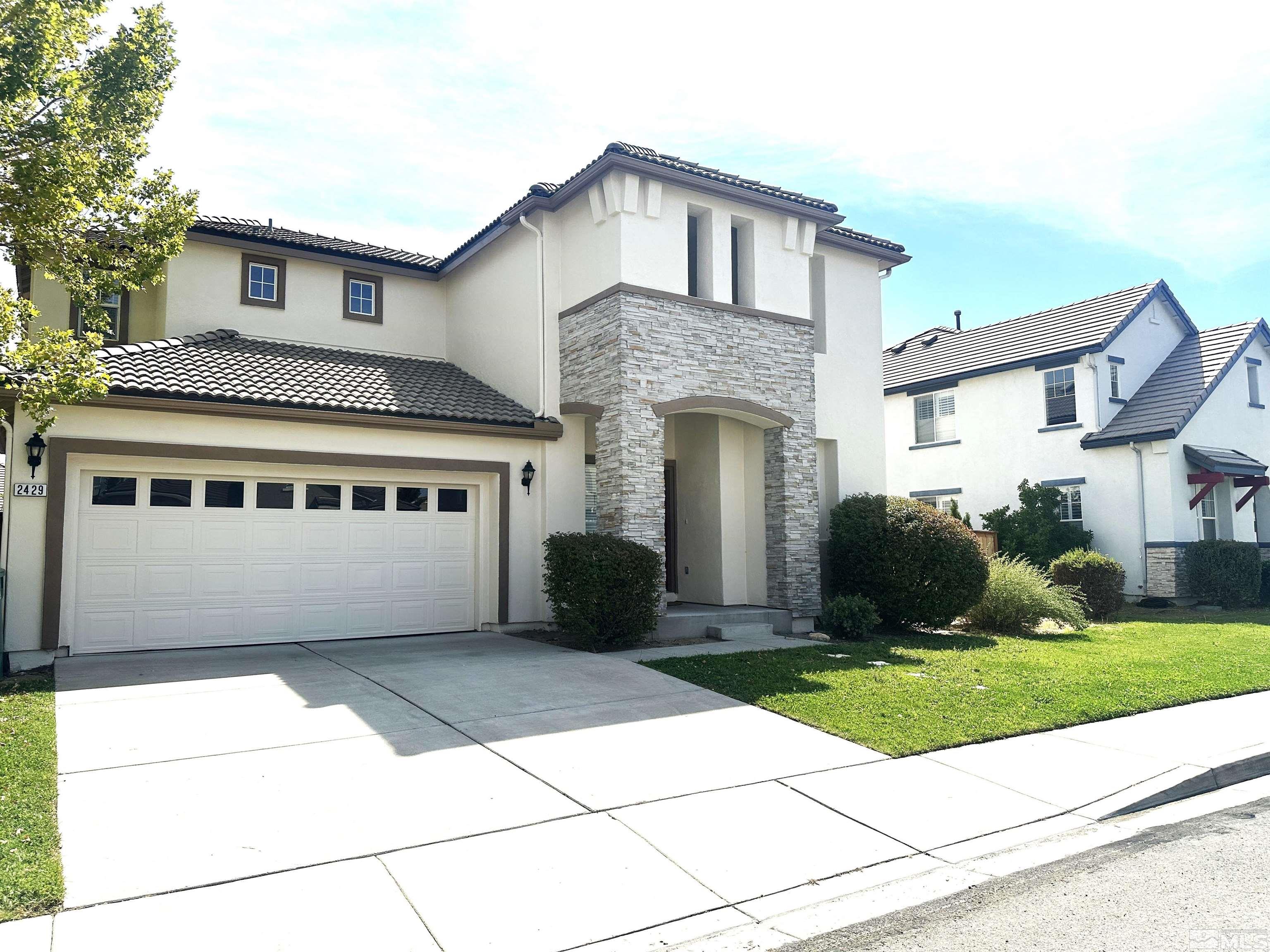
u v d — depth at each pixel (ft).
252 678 31.22
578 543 39.37
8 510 33.86
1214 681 33.17
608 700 28.60
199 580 38.45
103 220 32.37
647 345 42.60
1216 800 21.21
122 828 17.20
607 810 18.93
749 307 46.75
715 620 44.39
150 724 24.67
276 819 17.87
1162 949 13.03
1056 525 68.28
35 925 13.33
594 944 13.48
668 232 44.24
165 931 13.26
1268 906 14.60
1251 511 72.74
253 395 38.60
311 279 53.62
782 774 21.74
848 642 42.78
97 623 36.22
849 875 16.22
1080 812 19.67
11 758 20.89
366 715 25.99
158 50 33.06
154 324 50.34
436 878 15.49
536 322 47.32
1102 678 32.94
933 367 83.51
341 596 41.81
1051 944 13.29
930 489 81.97
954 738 24.72
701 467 51.39
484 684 30.63
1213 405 69.82
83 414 35.29
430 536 44.42
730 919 14.43
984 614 48.47
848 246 53.72
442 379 50.80
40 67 28.40
